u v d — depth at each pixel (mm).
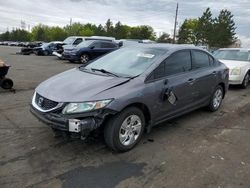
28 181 3346
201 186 3359
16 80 10117
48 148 4211
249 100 7953
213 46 52438
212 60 6258
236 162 3992
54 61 19938
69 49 18578
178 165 3844
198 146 4496
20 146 4254
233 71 9484
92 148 4254
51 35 112125
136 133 4336
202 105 5957
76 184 3326
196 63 5621
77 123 3648
